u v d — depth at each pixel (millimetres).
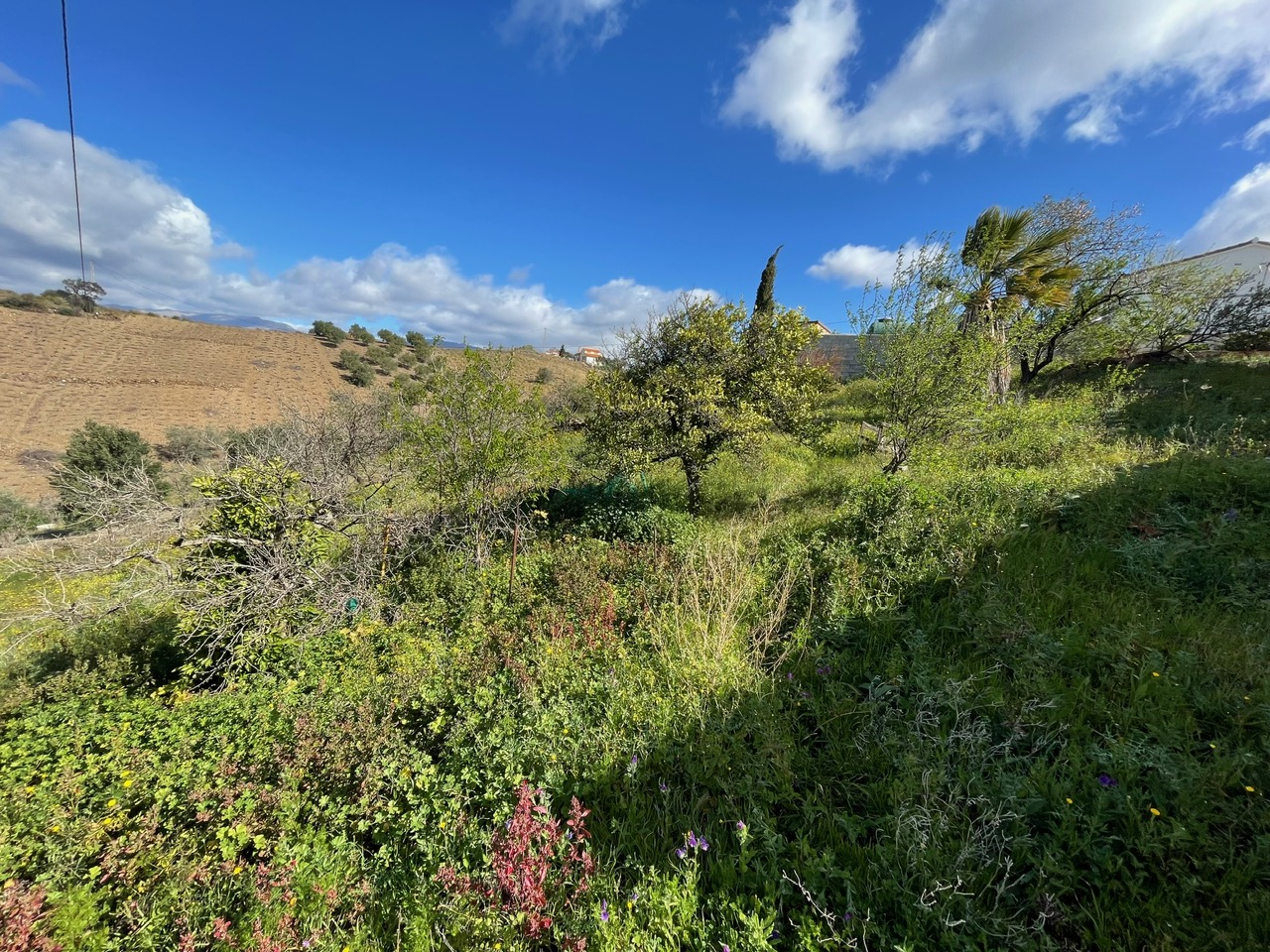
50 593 6031
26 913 2074
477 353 5809
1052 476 4750
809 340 6895
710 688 3043
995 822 1885
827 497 6336
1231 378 8766
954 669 2746
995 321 6383
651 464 6754
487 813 2525
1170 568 3184
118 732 3508
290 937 1967
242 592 4711
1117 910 1662
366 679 3863
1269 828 1771
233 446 10508
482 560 6031
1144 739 2137
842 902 1827
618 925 1805
